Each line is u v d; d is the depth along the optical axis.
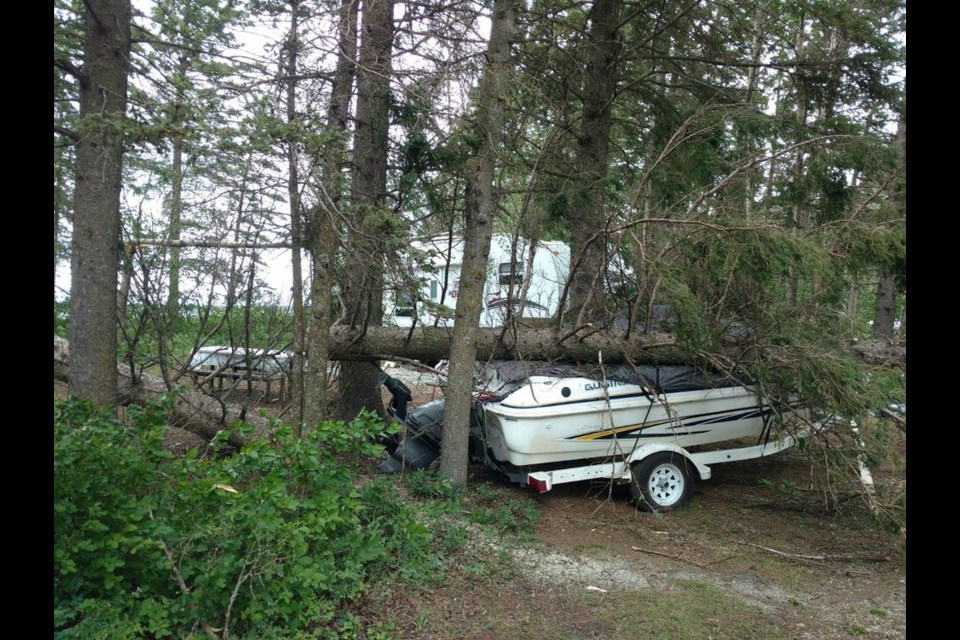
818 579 4.70
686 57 8.32
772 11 8.12
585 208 7.38
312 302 5.50
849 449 5.50
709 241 5.61
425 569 4.15
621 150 8.86
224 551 3.25
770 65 7.91
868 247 5.76
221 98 5.00
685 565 4.90
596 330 6.36
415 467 6.47
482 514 5.34
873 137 6.88
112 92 4.79
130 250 5.48
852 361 5.64
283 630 3.26
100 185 4.83
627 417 6.20
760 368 5.73
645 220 5.61
